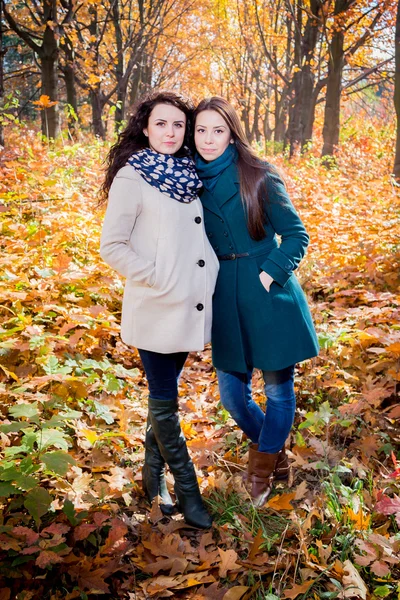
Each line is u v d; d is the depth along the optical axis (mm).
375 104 38938
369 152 16750
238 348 2523
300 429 3072
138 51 20172
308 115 18531
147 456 2605
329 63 16438
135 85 23297
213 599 2053
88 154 9922
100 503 2365
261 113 35125
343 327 4133
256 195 2393
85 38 19422
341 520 2338
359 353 3658
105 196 2551
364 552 2207
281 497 2473
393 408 3188
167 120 2336
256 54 28469
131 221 2328
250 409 2693
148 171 2299
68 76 18859
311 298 4949
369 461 2797
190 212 2361
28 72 20750
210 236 2527
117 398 3350
